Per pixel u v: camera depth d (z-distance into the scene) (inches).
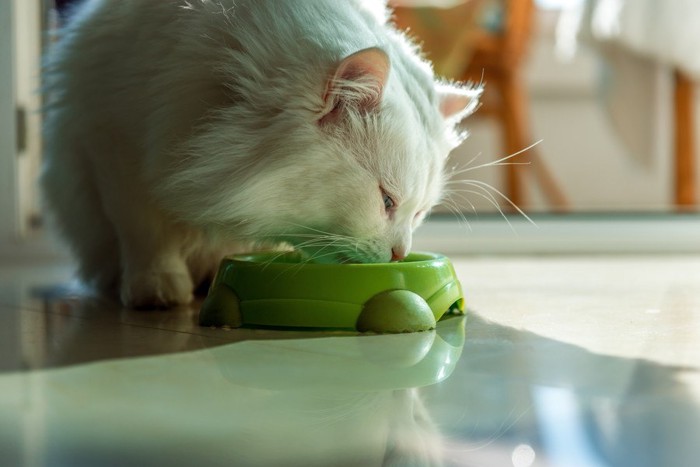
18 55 57.8
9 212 58.6
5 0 56.9
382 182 35.8
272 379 29.2
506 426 25.8
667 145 97.6
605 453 24.4
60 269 55.1
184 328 35.8
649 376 29.5
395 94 36.2
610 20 73.0
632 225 66.2
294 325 35.3
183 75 36.5
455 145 40.4
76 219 43.9
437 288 36.5
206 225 37.9
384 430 25.6
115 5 39.6
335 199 35.7
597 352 32.1
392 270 35.5
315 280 35.2
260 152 35.4
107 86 38.7
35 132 60.1
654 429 25.6
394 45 39.0
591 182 103.8
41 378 29.3
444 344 33.3
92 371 29.9
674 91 78.9
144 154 38.0
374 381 29.0
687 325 36.3
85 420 26.2
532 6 88.5
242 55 35.6
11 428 25.8
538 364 30.7
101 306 40.8
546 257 62.7
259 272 35.8
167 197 37.5
